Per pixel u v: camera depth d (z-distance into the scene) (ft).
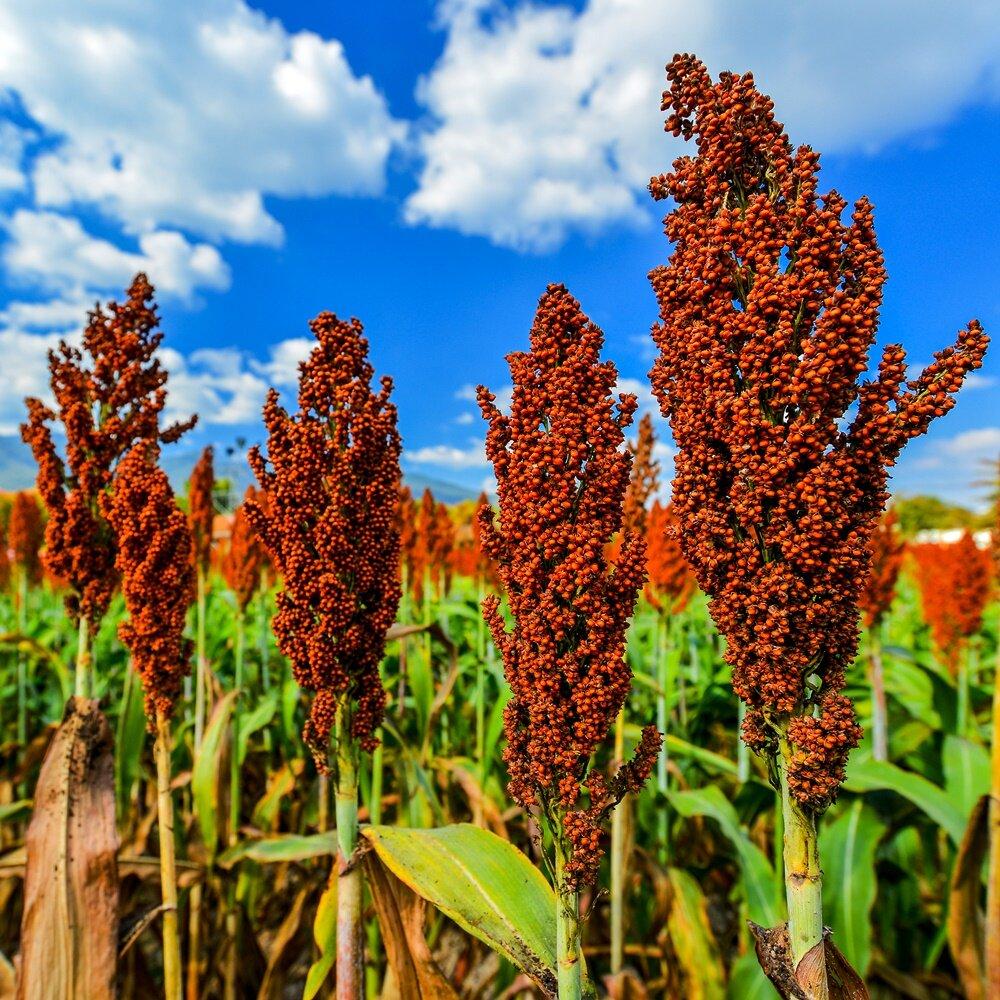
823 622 6.03
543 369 7.09
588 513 6.81
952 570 22.50
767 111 6.51
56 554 11.73
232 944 16.53
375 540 9.78
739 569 6.30
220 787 15.79
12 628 38.75
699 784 21.86
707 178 6.68
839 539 6.10
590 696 6.58
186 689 23.53
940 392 5.87
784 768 6.27
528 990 14.65
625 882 14.24
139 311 12.24
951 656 23.17
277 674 29.73
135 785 21.56
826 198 6.17
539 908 8.37
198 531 20.27
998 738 9.75
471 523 33.94
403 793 18.06
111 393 12.07
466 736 26.07
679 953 13.57
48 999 10.49
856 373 6.02
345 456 9.46
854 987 5.91
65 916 10.76
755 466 6.06
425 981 9.50
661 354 7.10
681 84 6.95
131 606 11.55
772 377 6.21
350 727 9.71
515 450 7.02
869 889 12.38
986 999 9.58
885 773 13.53
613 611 6.83
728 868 20.49
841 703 5.87
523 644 6.96
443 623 27.99
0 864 13.99
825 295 6.14
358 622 9.62
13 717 32.48
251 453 9.48
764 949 6.23
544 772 6.81
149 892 21.43
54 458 11.95
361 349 9.82
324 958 10.16
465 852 9.08
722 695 20.24
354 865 9.50
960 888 11.42
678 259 6.86
